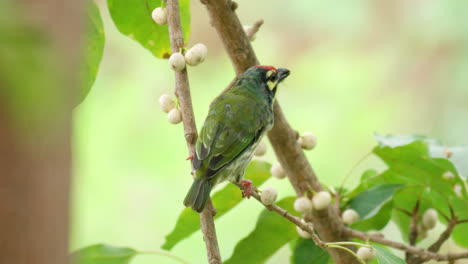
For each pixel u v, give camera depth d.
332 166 16.81
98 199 14.74
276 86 7.73
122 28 7.27
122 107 16.70
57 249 2.26
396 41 18.94
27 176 2.18
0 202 2.15
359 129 17.83
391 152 6.67
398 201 7.26
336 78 18.80
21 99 2.16
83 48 2.40
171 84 16.88
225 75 18.31
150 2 7.09
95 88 16.69
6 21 2.16
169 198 14.91
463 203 6.89
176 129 16.03
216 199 6.93
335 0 19.14
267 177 7.21
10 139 2.15
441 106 18.33
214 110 7.25
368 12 18.92
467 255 6.34
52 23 2.25
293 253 6.92
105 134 16.23
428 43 18.64
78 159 2.61
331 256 6.81
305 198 6.46
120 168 15.46
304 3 19.14
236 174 6.92
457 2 18.30
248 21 19.58
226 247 13.23
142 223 14.46
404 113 18.38
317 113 18.11
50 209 2.24
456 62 18.31
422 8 18.67
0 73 2.14
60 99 2.24
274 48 19.38
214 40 18.81
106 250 5.94
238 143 6.93
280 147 6.73
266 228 6.79
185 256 12.56
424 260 6.62
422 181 6.79
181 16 7.28
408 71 18.73
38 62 2.20
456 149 6.77
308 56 19.06
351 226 7.12
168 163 15.52
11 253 2.17
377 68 18.78
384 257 5.21
